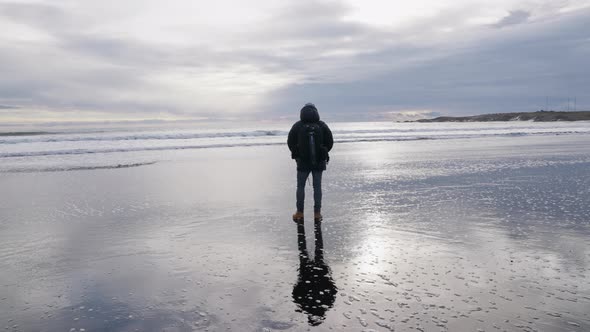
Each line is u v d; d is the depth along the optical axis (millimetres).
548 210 6750
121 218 6598
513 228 5570
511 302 3121
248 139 35906
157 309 3092
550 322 2771
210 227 5949
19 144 28625
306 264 4195
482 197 8133
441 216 6477
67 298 3326
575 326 2707
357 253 4562
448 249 4641
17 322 2885
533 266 3988
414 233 5426
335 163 15664
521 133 40719
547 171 12000
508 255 4363
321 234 5473
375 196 8539
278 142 31266
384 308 3059
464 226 5754
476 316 2883
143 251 4719
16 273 3967
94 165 15891
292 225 6051
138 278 3805
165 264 4227
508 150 20734
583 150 19766
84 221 6379
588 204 7219
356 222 6180
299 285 3588
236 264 4211
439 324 2764
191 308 3105
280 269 4039
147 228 5898
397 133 47375
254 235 5461
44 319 2936
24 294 3422
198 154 21375
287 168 14539
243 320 2887
